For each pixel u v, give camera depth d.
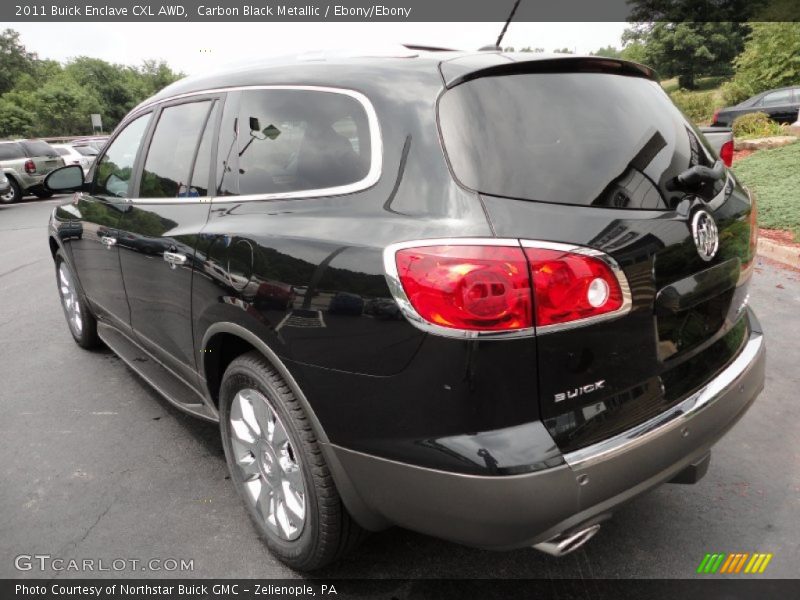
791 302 5.27
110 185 3.68
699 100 23.64
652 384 1.98
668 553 2.46
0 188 16.17
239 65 2.90
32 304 6.17
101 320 4.20
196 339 2.74
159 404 3.87
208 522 2.74
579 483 1.76
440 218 1.82
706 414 2.10
